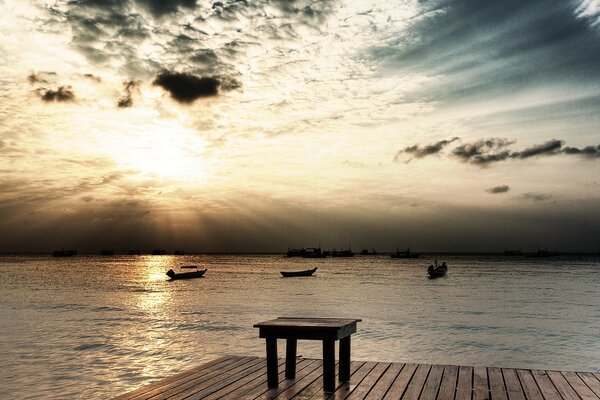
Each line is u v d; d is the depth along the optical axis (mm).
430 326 31312
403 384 7719
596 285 75875
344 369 7918
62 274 113875
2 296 55062
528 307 44344
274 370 7574
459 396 7086
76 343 23484
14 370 17500
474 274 115812
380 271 133000
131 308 42688
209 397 7008
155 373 17172
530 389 7457
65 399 13836
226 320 33906
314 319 8305
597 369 19500
